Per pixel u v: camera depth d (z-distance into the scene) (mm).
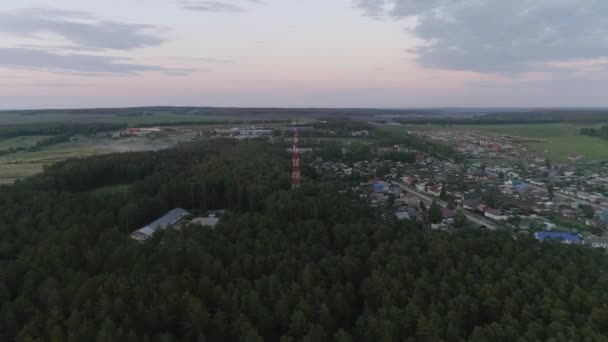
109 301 77062
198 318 76750
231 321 80625
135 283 86312
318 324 76375
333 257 100500
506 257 104188
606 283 89938
